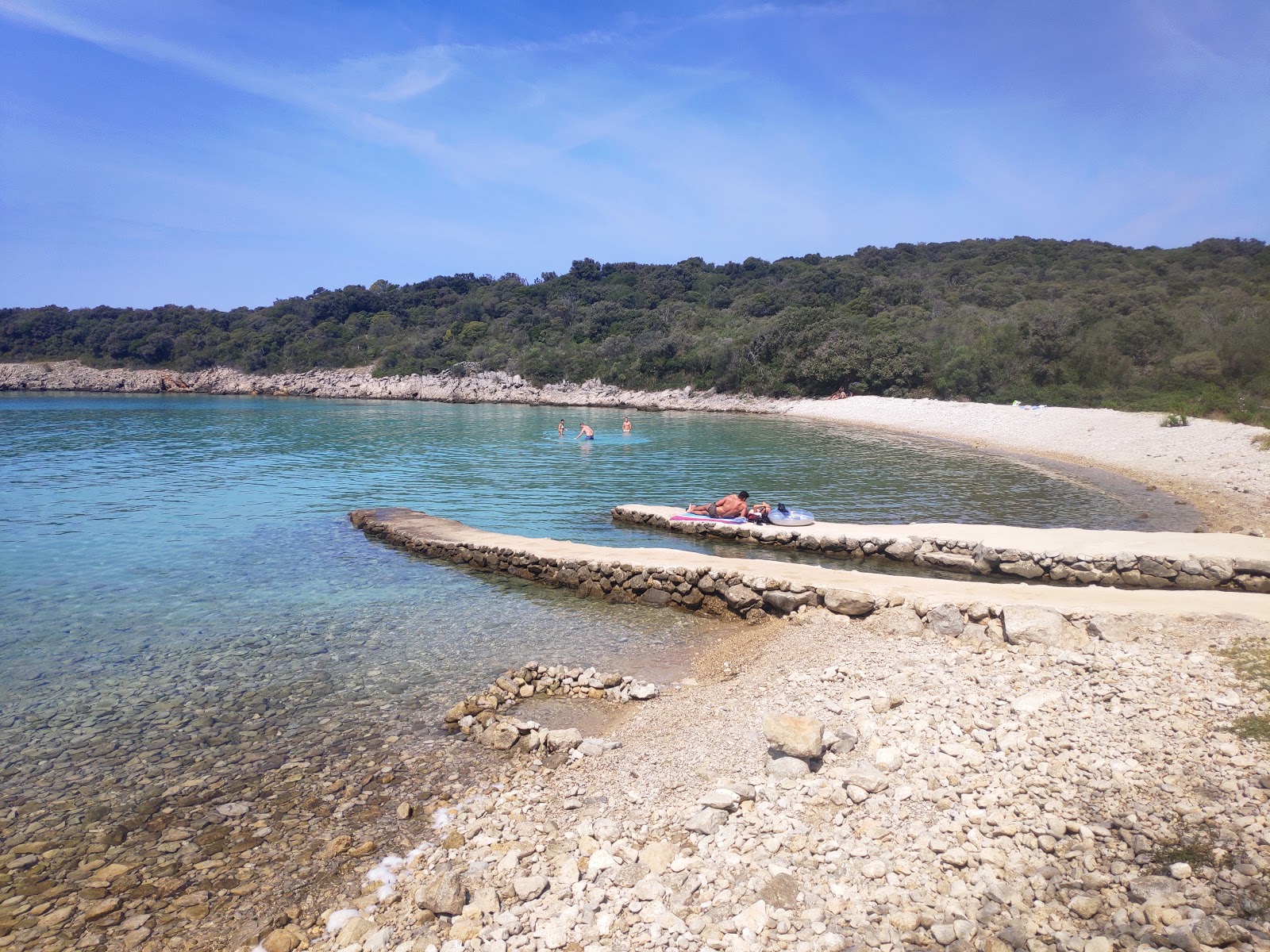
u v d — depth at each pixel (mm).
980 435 47594
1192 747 7383
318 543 20969
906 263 113688
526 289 123812
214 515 24594
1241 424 37219
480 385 92312
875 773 7660
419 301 127000
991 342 62062
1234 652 9617
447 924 6227
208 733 9938
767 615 14766
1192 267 88062
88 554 19500
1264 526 21344
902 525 20734
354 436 50062
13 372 104875
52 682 11508
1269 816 6156
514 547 18500
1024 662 10453
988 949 5430
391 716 10500
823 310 79750
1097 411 47781
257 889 6852
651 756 9094
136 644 13164
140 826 7863
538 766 9055
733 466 35500
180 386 106875
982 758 7805
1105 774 7172
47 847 7496
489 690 11328
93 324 119500
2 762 9109
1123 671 9508
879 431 52500
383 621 14648
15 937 6270
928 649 11570
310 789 8594
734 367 78062
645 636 14102
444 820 7914
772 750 8180
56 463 36688
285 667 12258
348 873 7062
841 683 10586
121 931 6336
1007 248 108062
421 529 21250
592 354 92188
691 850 6902
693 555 17562
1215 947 5051
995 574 17469
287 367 109188
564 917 6109
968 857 6340
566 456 39594
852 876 6309
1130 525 22328
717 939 5742
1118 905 5609
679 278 119125
